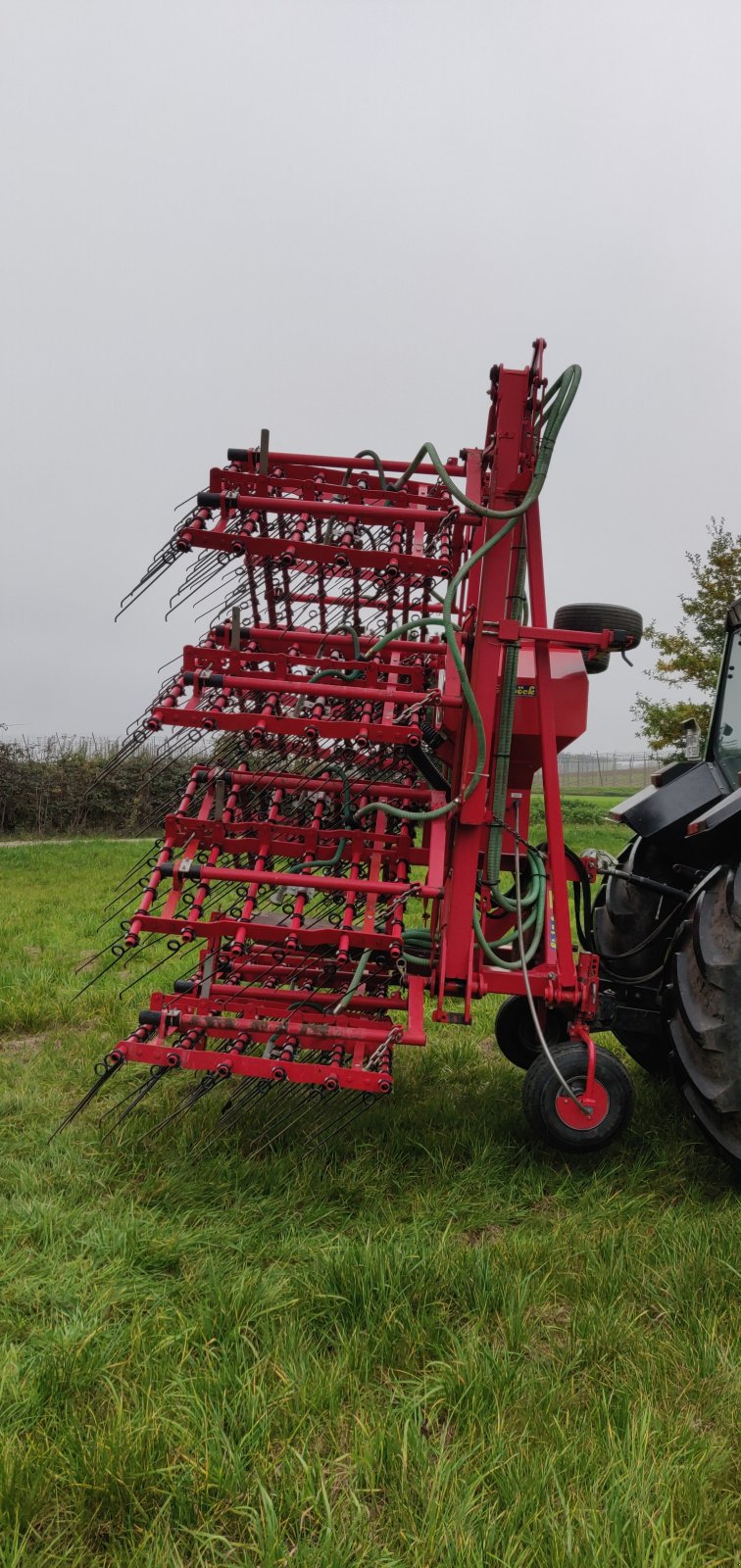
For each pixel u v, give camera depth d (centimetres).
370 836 372
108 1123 384
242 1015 381
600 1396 221
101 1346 234
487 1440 206
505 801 375
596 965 371
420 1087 453
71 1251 285
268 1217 308
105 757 2197
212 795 387
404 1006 404
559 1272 280
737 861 345
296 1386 222
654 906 454
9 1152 360
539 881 386
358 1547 177
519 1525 184
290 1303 254
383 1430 205
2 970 650
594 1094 354
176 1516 188
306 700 389
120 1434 200
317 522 395
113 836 2173
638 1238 299
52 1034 530
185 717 354
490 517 344
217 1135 368
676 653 1467
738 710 439
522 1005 455
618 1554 173
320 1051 405
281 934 358
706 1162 367
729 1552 183
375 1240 288
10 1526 183
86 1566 179
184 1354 231
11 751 2161
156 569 374
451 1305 263
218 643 385
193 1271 277
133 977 642
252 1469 196
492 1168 352
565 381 338
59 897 1052
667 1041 365
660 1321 260
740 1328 250
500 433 356
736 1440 210
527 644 368
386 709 375
